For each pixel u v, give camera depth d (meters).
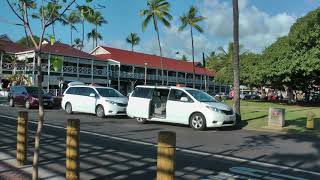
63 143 12.23
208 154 11.07
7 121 18.52
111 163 9.53
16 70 56.53
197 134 15.78
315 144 13.55
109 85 65.62
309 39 38.41
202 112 17.31
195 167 9.34
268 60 43.25
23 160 8.72
